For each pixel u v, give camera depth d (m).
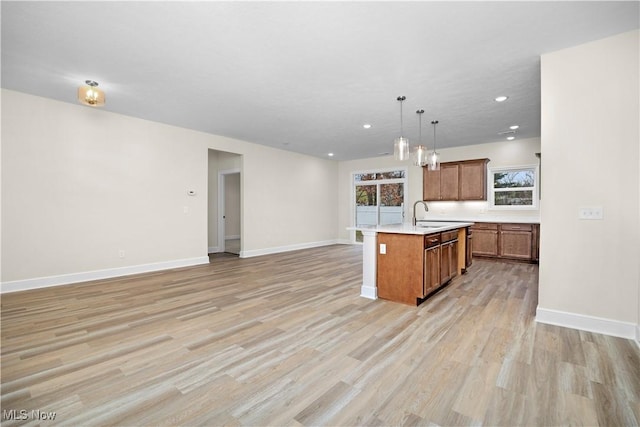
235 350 2.27
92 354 2.21
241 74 3.21
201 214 5.73
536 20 2.27
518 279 4.50
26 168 3.84
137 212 4.86
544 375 1.92
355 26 2.36
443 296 3.65
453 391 1.76
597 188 2.56
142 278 4.55
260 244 6.91
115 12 2.19
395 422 1.51
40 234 3.96
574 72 2.64
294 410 1.60
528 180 6.20
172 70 3.12
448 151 6.99
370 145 6.82
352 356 2.18
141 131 4.89
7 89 3.67
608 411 1.58
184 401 1.68
